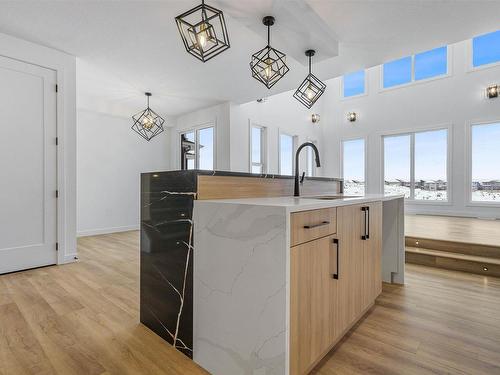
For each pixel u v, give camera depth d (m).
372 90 7.09
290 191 2.28
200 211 1.50
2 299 2.29
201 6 1.94
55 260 3.25
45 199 3.17
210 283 1.45
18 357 1.53
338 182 3.21
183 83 4.43
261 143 6.27
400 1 2.41
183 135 6.58
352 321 1.77
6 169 2.91
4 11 2.55
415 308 2.17
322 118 8.04
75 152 3.43
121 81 4.34
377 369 1.45
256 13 2.49
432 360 1.52
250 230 1.26
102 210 5.55
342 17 2.67
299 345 1.24
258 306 1.24
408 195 6.59
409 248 3.61
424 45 3.20
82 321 1.93
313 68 3.83
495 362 1.50
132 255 3.77
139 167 6.16
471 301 2.30
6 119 2.91
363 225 1.93
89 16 2.64
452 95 5.93
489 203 5.52
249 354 1.28
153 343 1.68
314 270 1.35
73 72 3.42
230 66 3.80
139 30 2.90
